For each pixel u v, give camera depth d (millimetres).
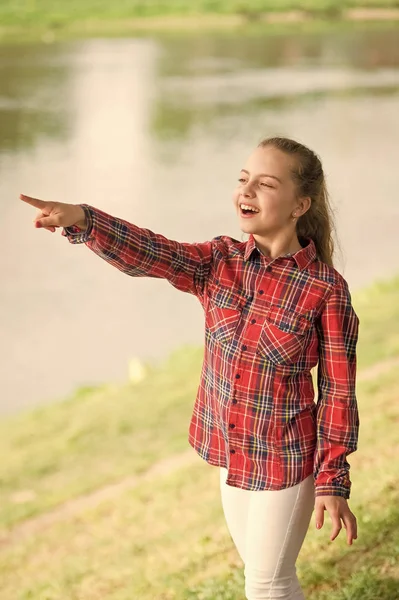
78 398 16359
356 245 26219
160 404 14836
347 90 65750
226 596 5742
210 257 4141
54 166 42406
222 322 4039
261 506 4020
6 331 20500
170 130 51656
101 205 34562
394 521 5992
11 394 17141
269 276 4004
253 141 47656
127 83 71062
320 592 5414
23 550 9180
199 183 37750
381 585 5250
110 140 48906
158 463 12141
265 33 110062
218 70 79625
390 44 98938
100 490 11539
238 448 4043
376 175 37938
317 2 127188
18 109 58750
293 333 3936
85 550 8625
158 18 119375
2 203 35062
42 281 24453
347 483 3969
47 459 13219
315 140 47219
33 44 97688
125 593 6824
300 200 4027
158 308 21766
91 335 20203
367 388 10812
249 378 3969
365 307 17625
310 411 4051
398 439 8258
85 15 117688
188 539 7633
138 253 3959
